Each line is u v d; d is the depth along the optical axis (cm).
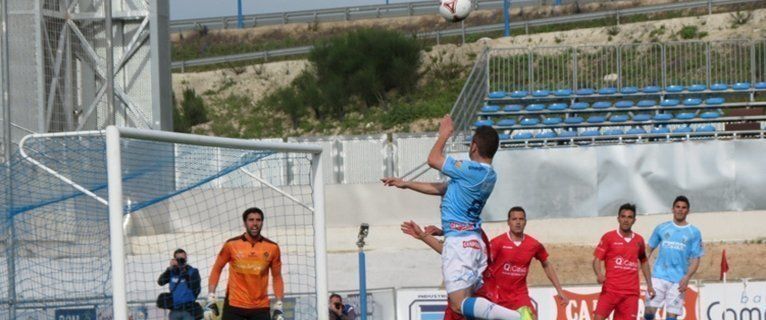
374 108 6906
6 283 2038
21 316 1938
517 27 7469
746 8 7056
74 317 1933
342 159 4853
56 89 3656
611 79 5041
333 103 6888
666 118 4222
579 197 3678
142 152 1995
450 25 8100
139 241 2625
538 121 4206
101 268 2048
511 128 4153
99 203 2086
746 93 4400
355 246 3559
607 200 3678
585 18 7369
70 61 3709
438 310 2416
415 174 3928
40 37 3591
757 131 3769
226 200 2914
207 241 2803
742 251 3341
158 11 3691
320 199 1991
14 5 3603
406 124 6562
